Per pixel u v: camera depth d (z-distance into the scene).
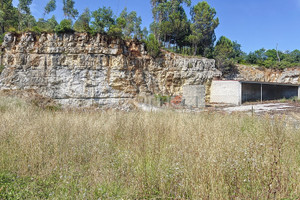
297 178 3.26
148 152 4.71
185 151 4.28
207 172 3.33
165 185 3.41
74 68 25.39
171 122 7.94
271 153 3.95
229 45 47.06
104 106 24.92
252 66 40.62
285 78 39.75
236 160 3.62
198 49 43.25
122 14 44.25
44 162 4.46
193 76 31.02
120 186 3.51
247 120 8.45
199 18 41.41
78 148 5.20
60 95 24.70
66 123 7.76
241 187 3.11
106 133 6.73
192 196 2.97
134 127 7.24
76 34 26.06
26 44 24.89
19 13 36.72
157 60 30.44
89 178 3.76
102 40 26.81
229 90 26.89
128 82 27.19
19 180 3.77
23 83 24.08
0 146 5.04
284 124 7.33
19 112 10.69
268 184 2.93
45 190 3.48
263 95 32.34
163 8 43.94
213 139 4.75
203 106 21.47
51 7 39.28
